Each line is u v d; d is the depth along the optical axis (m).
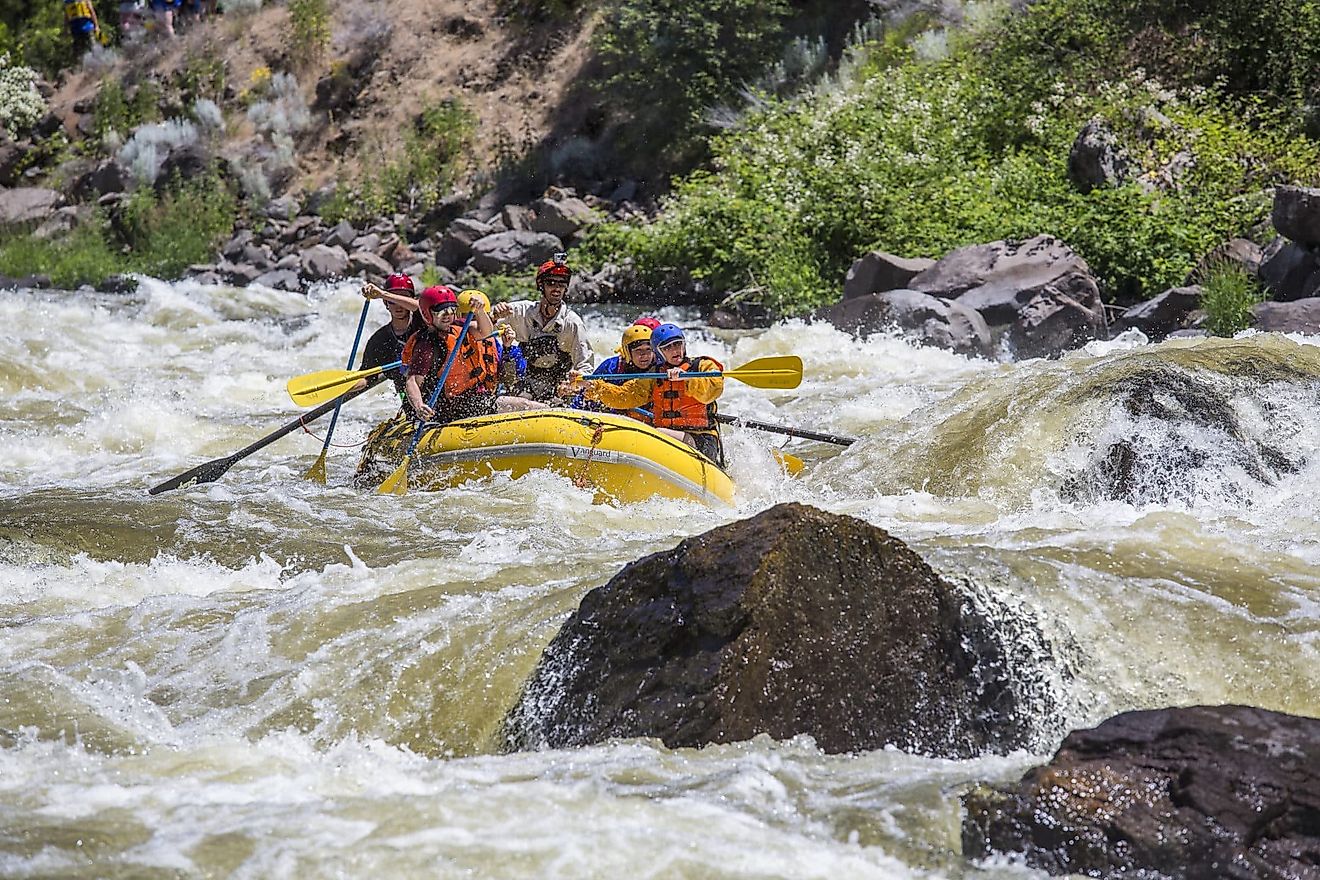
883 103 71.38
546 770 15.47
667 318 64.12
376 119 94.06
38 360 53.34
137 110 98.81
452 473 31.34
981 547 21.39
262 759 16.27
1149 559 21.28
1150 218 57.97
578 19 93.69
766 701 16.38
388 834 13.22
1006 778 14.91
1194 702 17.52
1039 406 30.34
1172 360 30.47
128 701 18.80
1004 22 75.31
